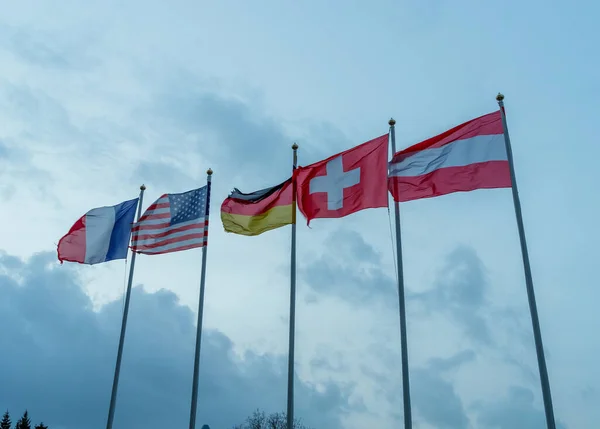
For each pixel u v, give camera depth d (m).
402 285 22.97
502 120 24.20
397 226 24.09
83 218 33.44
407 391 21.25
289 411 23.86
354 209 25.38
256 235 28.17
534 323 20.11
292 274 26.36
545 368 19.31
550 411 18.75
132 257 32.34
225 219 28.86
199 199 31.77
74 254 32.88
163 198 32.50
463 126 24.78
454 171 24.14
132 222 33.69
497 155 23.81
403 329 22.22
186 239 31.05
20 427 87.75
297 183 27.56
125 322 31.36
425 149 24.95
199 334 28.55
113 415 29.86
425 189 24.31
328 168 26.53
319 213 25.92
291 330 25.20
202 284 29.69
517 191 22.84
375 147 25.98
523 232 21.89
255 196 28.97
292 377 24.38
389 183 24.95
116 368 30.59
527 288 20.84
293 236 27.14
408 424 20.89
